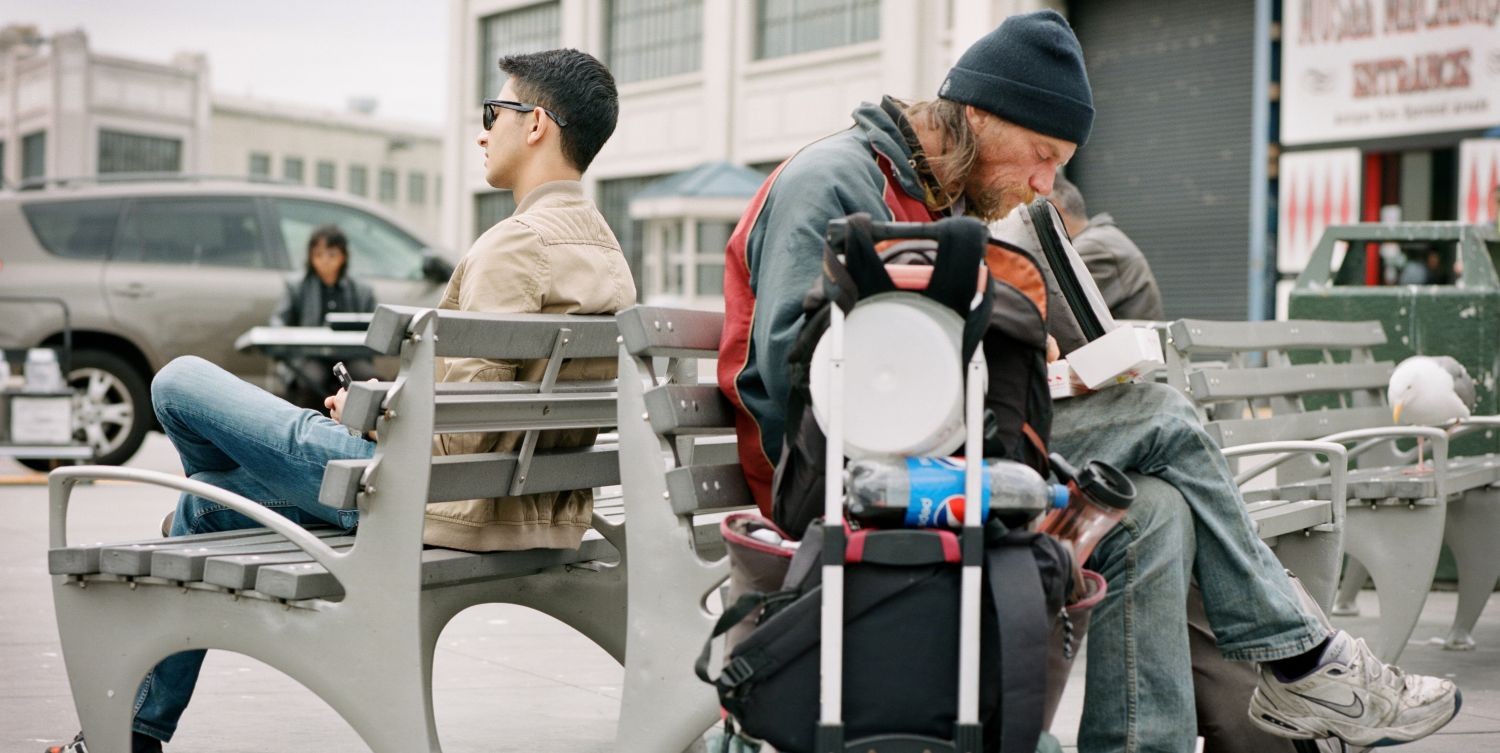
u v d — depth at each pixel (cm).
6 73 5878
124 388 1074
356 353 998
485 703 388
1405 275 1382
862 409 204
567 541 292
